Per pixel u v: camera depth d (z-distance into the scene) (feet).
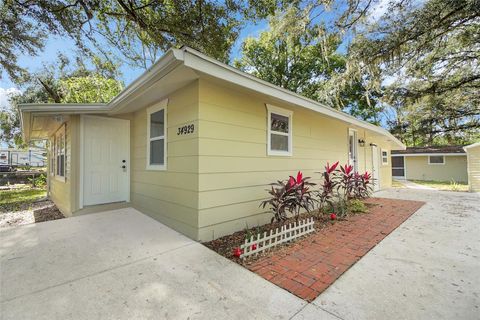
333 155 20.79
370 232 11.94
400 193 28.30
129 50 24.85
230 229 11.50
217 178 10.96
